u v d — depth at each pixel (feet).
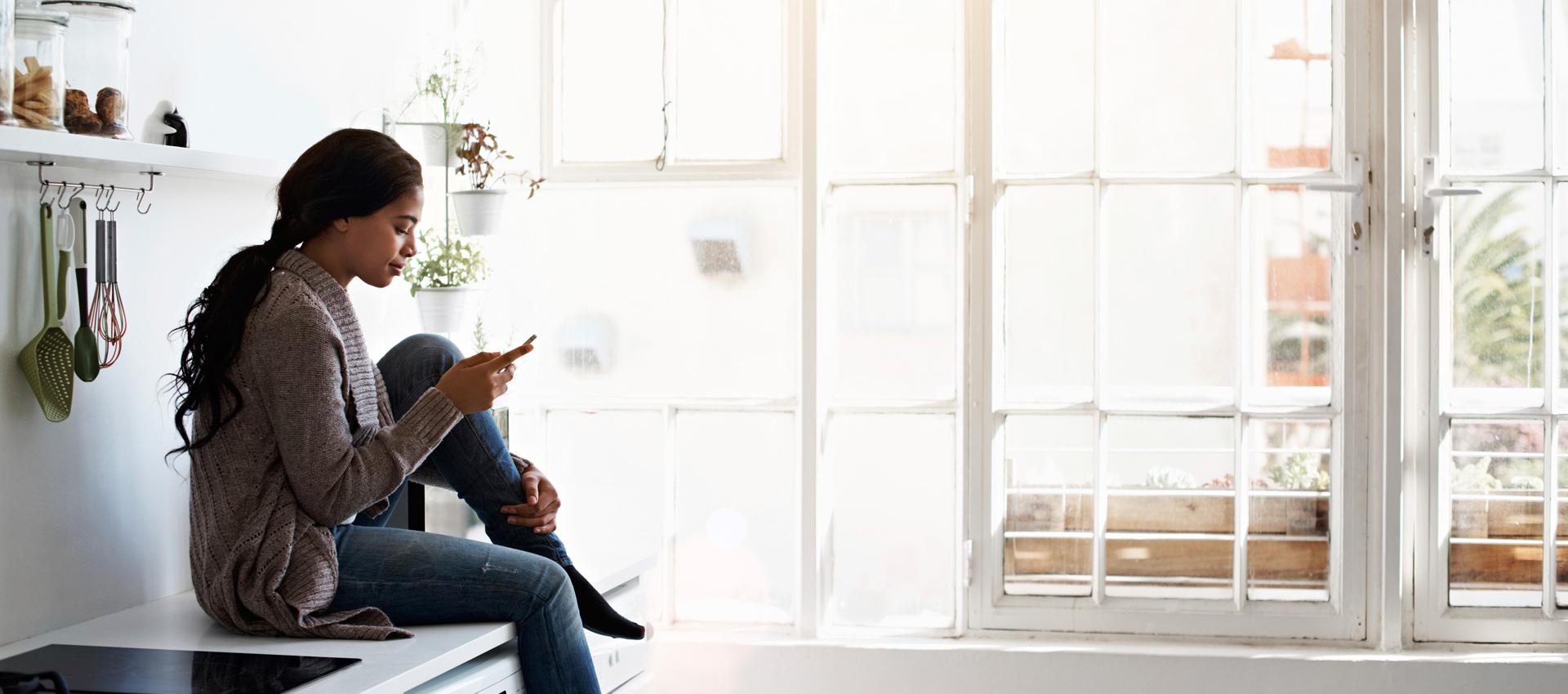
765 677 10.48
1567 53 9.96
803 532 10.61
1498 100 10.05
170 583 8.02
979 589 10.61
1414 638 10.19
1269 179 10.20
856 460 10.78
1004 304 10.57
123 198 7.53
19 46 6.36
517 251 11.25
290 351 6.65
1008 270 10.57
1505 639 10.09
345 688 5.96
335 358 6.77
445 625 7.29
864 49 10.68
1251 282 10.30
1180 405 10.39
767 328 10.98
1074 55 10.44
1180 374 10.41
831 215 10.75
